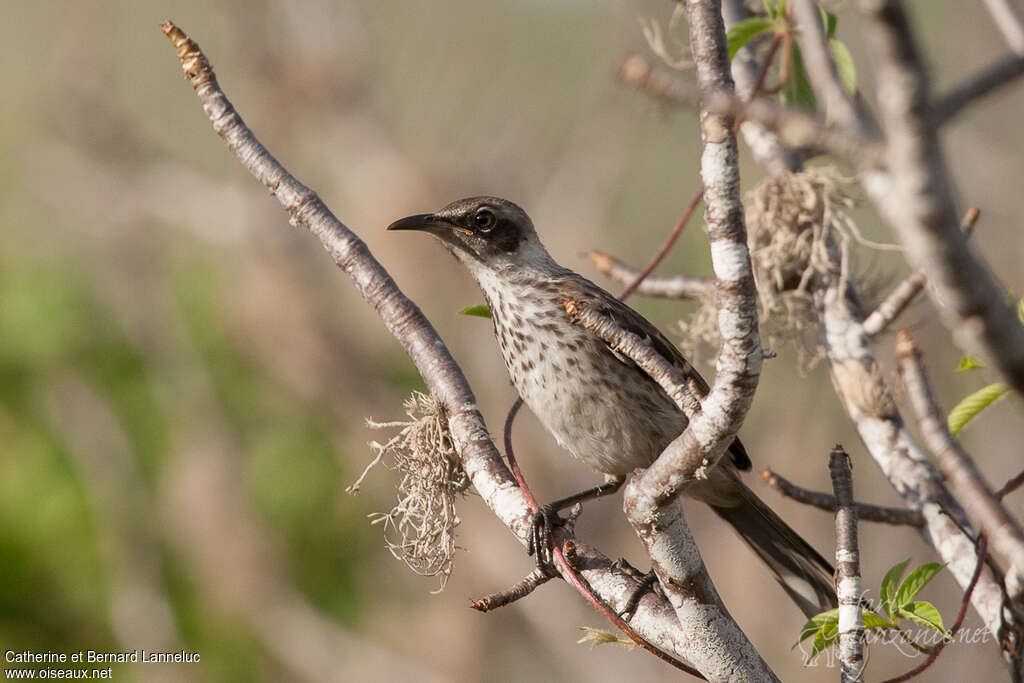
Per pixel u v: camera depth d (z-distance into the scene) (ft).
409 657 54.95
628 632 16.07
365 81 61.16
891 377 21.71
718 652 15.17
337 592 55.36
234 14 61.93
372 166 58.80
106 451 52.34
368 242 57.67
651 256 52.06
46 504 50.75
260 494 55.01
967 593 16.84
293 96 61.26
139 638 50.24
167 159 61.00
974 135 40.55
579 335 22.84
